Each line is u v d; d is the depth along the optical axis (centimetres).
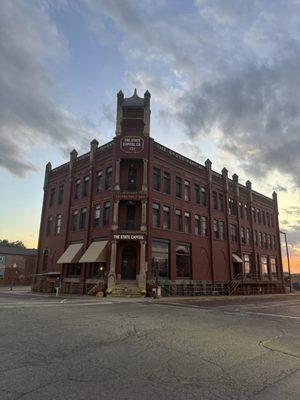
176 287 3250
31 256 6188
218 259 4000
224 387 561
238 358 755
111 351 777
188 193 3797
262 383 588
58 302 2103
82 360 691
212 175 4212
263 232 5178
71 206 3809
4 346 792
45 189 4356
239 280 4134
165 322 1284
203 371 648
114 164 3212
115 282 2912
